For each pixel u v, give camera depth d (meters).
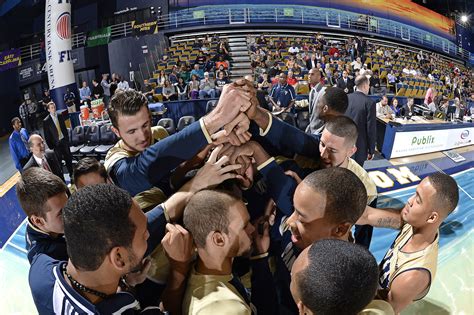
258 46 14.98
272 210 1.60
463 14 23.41
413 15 20.41
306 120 7.23
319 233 1.28
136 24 14.48
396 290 1.57
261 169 1.53
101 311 1.06
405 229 1.76
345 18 17.77
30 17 14.36
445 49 22.41
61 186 1.54
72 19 15.46
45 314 1.13
